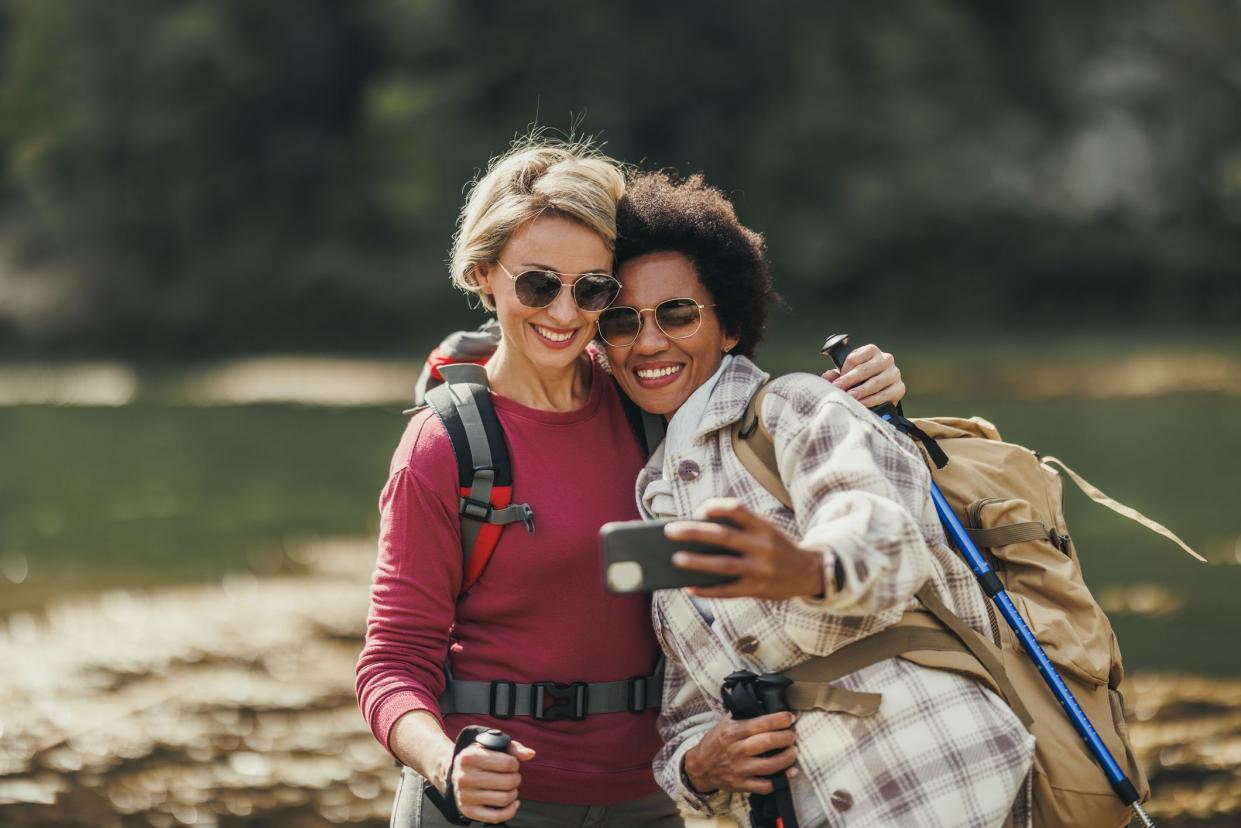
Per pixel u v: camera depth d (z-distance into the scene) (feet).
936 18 117.29
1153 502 40.32
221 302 111.96
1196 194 120.16
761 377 7.98
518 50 110.63
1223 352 92.02
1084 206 118.42
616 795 8.34
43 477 52.21
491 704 8.18
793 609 7.29
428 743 7.36
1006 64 124.47
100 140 112.37
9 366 105.19
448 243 111.14
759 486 7.54
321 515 42.19
